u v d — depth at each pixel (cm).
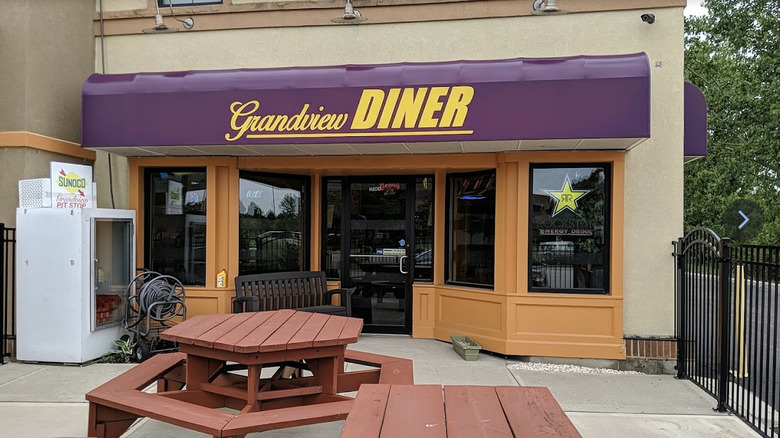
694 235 510
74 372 523
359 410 233
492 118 514
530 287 581
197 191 662
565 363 568
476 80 517
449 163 609
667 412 434
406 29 618
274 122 549
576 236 579
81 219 543
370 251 712
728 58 2094
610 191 571
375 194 713
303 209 720
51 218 545
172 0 679
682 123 566
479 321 615
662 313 563
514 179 584
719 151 2102
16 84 577
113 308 600
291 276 652
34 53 586
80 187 595
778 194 2044
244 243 664
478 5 602
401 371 368
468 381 505
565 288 578
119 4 668
